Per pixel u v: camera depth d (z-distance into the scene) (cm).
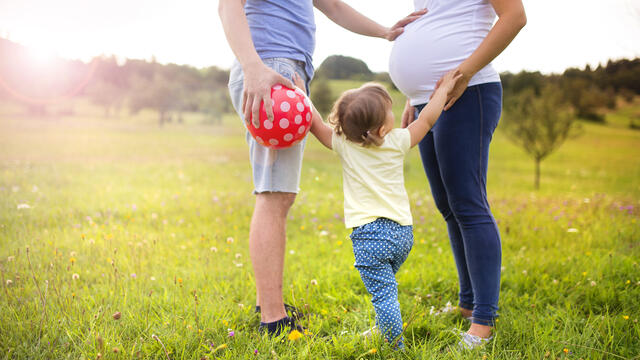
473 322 195
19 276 237
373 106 184
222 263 298
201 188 668
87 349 172
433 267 293
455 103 195
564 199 609
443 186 219
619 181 891
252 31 192
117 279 255
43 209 439
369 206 187
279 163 195
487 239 193
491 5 200
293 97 175
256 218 200
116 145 1406
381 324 180
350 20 244
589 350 174
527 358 174
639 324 196
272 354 170
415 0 229
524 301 234
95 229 366
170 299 226
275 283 196
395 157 192
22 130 1834
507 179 1008
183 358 169
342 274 276
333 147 198
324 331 205
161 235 367
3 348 170
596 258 298
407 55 214
